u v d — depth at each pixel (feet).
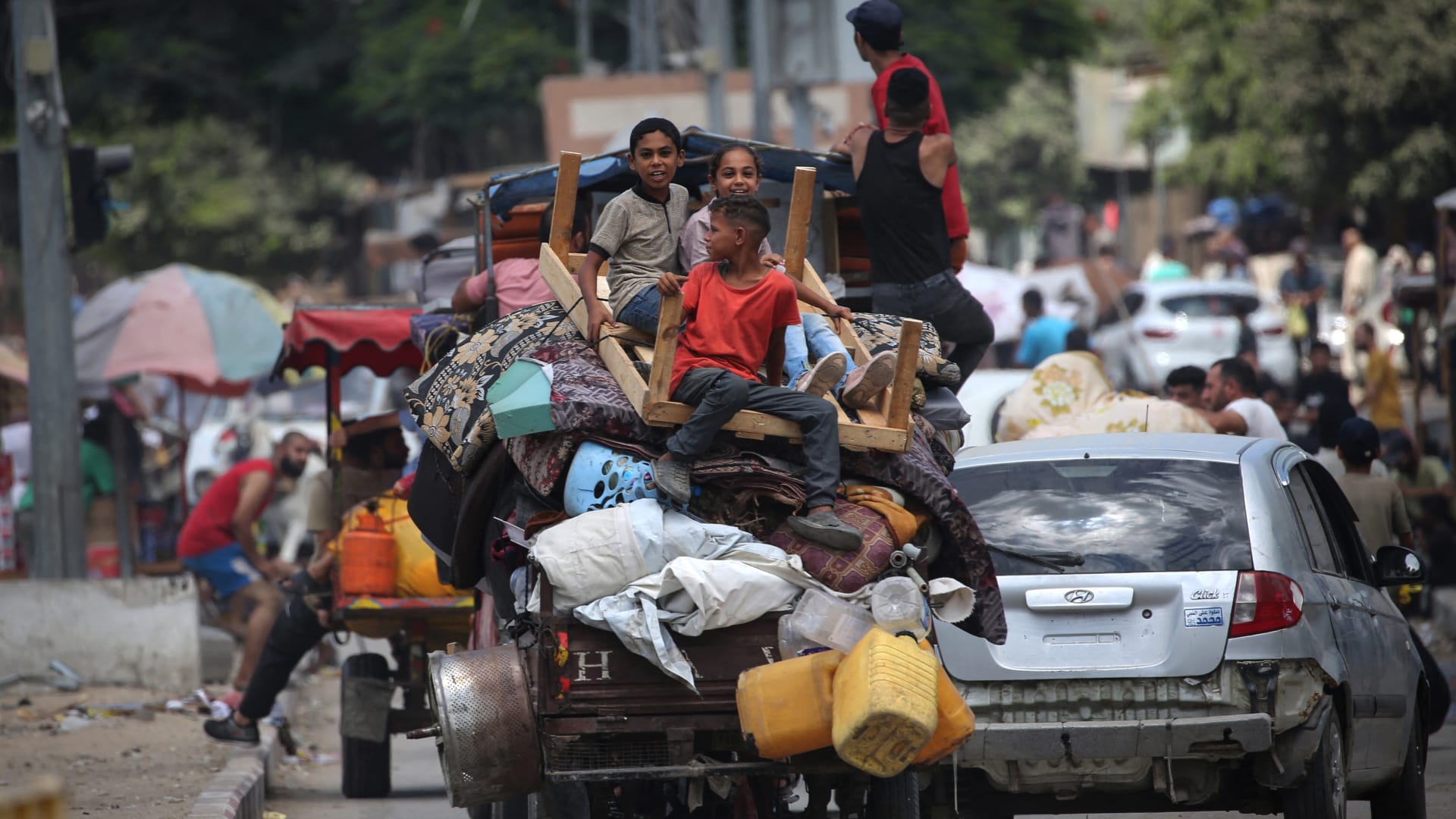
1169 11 334.85
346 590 84.89
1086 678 60.18
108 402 160.15
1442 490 145.38
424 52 330.13
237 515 119.14
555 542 51.19
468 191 292.20
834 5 174.91
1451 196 144.15
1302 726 60.29
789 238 62.80
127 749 94.27
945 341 79.51
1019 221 494.59
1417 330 161.07
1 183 126.21
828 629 49.83
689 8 268.62
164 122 362.94
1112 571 61.36
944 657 61.00
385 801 88.28
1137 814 78.02
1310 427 163.32
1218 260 338.13
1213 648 59.93
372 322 94.68
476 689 51.62
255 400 213.05
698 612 50.19
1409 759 72.69
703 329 52.90
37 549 125.18
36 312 125.08
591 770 51.93
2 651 118.52
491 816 67.92
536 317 60.29
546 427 53.52
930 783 63.05
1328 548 68.95
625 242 59.00
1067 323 211.82
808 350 58.18
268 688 91.56
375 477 94.43
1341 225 392.47
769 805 56.90
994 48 282.77
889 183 76.07
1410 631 76.13
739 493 52.11
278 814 83.51
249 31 367.66
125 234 356.79
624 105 242.78
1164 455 65.77
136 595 119.65
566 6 333.42
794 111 178.50
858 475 54.75
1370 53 275.59
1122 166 468.34
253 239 366.84
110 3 356.79
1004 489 65.46
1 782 83.10
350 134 382.42
